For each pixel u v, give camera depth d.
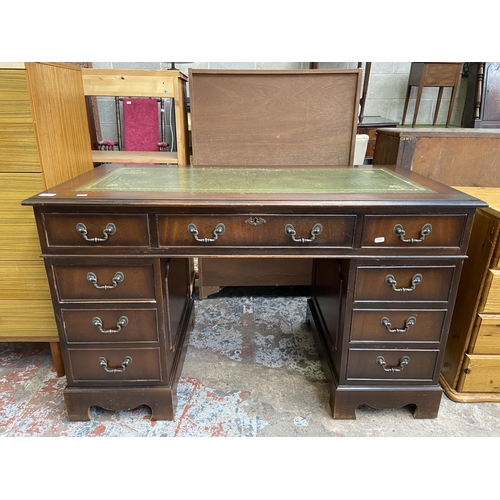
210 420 1.49
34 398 1.59
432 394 1.46
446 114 4.54
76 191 1.29
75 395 1.44
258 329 2.10
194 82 2.04
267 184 1.45
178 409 1.54
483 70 3.65
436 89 4.45
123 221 1.24
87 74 2.05
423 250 1.29
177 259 1.67
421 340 1.40
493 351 1.52
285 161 2.16
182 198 1.22
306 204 1.21
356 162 2.56
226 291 2.54
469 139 1.84
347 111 2.08
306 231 1.26
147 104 3.50
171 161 2.24
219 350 1.92
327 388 1.67
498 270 1.41
